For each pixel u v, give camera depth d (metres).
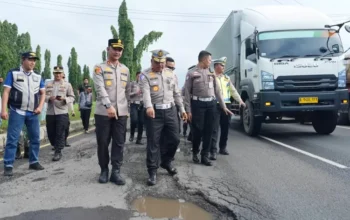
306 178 5.33
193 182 5.00
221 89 7.09
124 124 5.04
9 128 5.66
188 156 7.02
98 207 4.04
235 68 11.80
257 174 5.57
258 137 9.97
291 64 9.13
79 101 11.94
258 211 3.95
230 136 10.23
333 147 8.05
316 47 9.39
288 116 10.18
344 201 4.30
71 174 5.53
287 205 4.15
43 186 4.88
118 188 4.74
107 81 4.93
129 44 20.09
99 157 5.04
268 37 9.52
